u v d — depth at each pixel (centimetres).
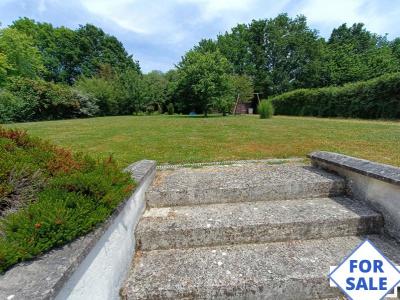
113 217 140
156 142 542
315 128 808
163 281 154
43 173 156
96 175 161
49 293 80
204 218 207
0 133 181
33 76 2331
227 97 2089
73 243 111
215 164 353
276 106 2364
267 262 168
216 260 173
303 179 253
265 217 203
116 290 146
